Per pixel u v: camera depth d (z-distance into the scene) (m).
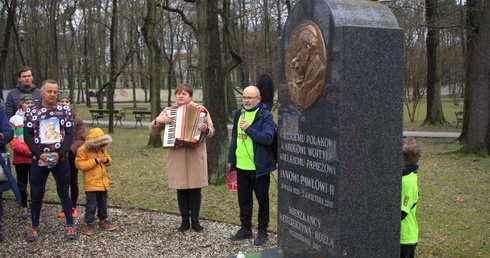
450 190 9.31
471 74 16.48
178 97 6.12
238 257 4.52
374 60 3.81
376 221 3.92
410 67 31.30
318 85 4.01
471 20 15.12
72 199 6.86
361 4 3.95
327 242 3.99
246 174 5.86
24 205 6.86
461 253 5.75
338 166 3.80
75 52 36.75
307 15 4.19
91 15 29.28
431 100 25.44
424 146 16.66
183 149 6.12
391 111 3.90
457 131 22.47
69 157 6.65
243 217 5.98
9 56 34.38
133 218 7.00
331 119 3.88
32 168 5.66
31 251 5.49
